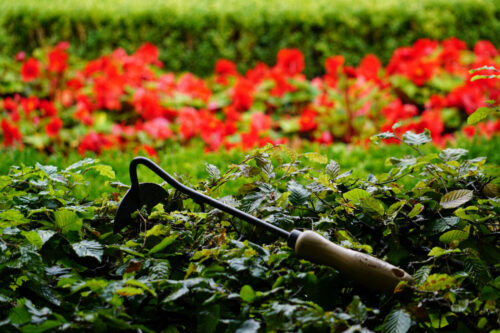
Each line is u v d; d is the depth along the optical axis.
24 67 6.42
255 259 1.73
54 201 2.15
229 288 1.67
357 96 5.97
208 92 6.48
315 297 1.64
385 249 1.92
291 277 1.63
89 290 1.68
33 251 1.69
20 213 1.98
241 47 8.86
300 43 8.88
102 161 4.30
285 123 6.06
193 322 1.61
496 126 5.14
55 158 4.54
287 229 1.99
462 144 4.52
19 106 6.37
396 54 6.59
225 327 1.57
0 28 8.94
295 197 2.03
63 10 8.89
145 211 2.00
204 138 5.19
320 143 5.36
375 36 8.92
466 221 1.90
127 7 9.07
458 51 6.96
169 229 1.89
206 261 1.81
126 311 1.59
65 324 1.42
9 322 1.49
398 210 1.85
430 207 2.01
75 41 8.93
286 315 1.44
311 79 8.93
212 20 8.84
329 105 5.91
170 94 6.41
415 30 8.95
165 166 4.20
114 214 2.11
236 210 1.82
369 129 5.77
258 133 4.98
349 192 1.91
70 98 6.23
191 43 8.88
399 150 4.40
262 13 8.89
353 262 1.61
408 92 6.42
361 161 4.30
